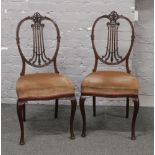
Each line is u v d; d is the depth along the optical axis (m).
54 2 3.15
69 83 2.63
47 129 2.84
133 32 2.90
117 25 2.93
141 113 3.16
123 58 3.03
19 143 2.57
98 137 2.69
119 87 2.57
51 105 3.38
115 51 3.01
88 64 3.28
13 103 3.39
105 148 2.51
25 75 2.78
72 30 3.20
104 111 3.22
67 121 3.00
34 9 3.17
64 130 2.82
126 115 3.07
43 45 2.94
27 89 2.51
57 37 2.90
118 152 2.45
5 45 3.26
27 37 3.22
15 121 2.97
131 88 2.56
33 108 3.30
